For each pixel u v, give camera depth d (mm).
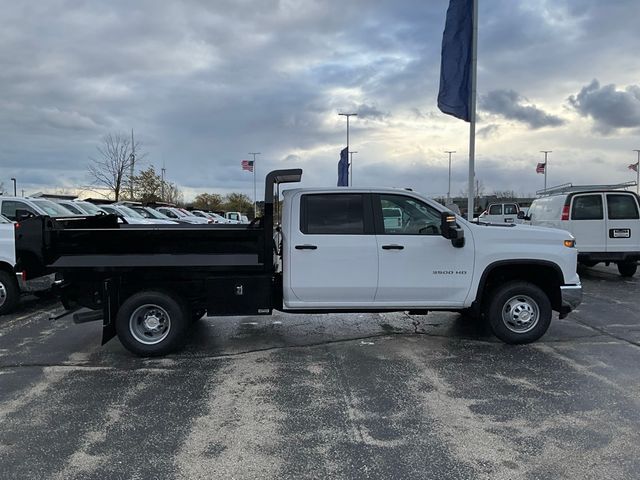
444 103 13078
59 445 3713
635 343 6281
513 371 5262
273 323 7449
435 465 3400
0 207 11711
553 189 14617
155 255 5859
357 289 5926
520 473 3289
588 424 4000
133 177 41875
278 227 6305
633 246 11070
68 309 6223
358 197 5977
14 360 5762
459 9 12797
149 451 3617
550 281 6305
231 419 4152
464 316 7824
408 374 5207
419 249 5922
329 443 3725
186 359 5777
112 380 5090
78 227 6703
